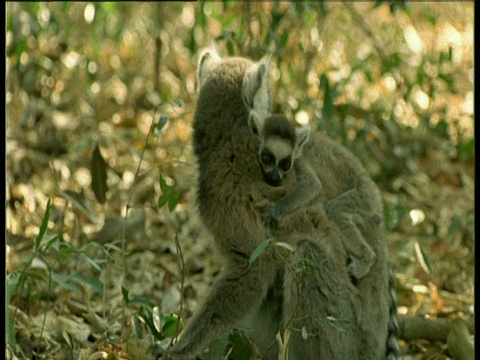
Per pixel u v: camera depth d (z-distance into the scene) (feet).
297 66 42.73
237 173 23.84
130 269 31.07
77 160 39.24
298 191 23.80
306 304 23.07
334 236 23.90
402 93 41.27
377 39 44.65
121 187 37.42
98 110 42.06
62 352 24.70
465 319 27.89
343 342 23.43
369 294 24.16
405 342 27.68
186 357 23.03
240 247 23.63
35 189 36.40
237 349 23.68
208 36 44.50
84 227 33.65
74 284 26.02
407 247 32.86
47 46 43.52
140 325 25.27
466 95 48.29
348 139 40.04
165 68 47.65
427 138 42.39
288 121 24.43
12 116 40.86
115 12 47.88
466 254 33.58
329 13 44.75
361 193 25.21
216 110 24.35
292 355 23.58
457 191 39.93
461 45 52.16
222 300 23.41
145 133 42.11
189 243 33.37
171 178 37.88
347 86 44.93
